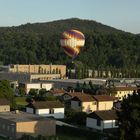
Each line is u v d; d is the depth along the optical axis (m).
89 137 85.31
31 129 84.38
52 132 86.75
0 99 115.12
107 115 96.06
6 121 86.19
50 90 161.38
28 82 191.25
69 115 109.50
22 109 118.81
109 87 155.25
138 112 65.94
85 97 123.06
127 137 65.56
